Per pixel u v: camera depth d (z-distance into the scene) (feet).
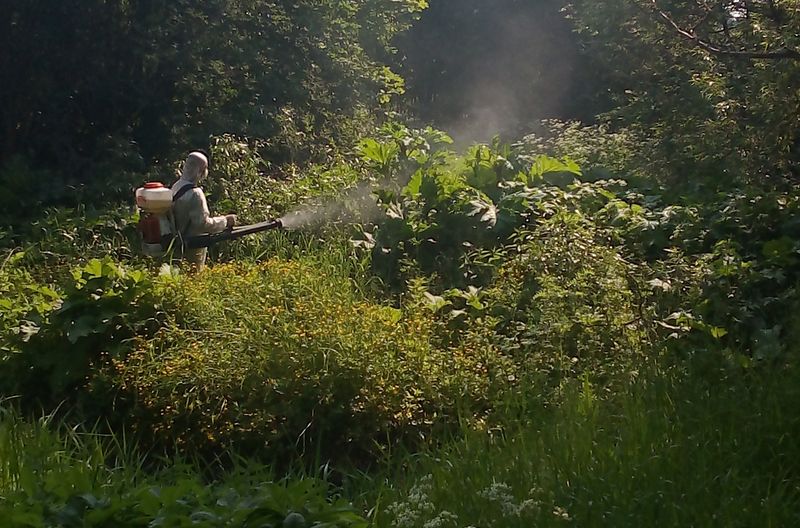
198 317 26.89
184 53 49.39
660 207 38.63
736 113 34.86
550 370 25.34
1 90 47.78
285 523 16.47
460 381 24.40
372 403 23.40
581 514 17.07
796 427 19.79
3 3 46.78
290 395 23.45
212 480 22.61
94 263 27.27
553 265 30.37
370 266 34.04
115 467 21.45
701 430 19.84
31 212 43.29
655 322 27.14
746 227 32.60
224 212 39.17
